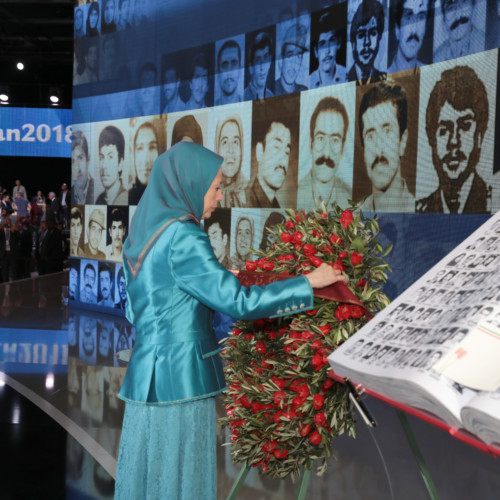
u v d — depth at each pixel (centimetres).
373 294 162
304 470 174
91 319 766
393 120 466
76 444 346
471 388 82
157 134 713
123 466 159
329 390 163
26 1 1107
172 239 151
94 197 809
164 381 151
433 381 83
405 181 457
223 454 323
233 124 618
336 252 171
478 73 399
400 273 460
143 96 730
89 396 441
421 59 442
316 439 164
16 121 1375
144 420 154
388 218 470
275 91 573
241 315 145
